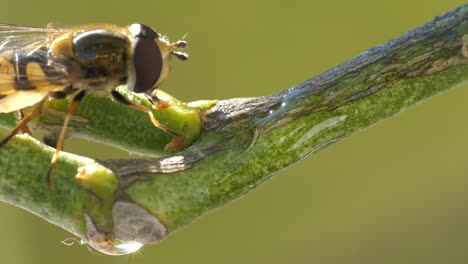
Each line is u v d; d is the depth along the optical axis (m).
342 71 0.10
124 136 0.10
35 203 0.09
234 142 0.09
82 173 0.09
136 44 0.10
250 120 0.10
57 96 0.10
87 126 0.10
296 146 0.09
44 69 0.10
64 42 0.10
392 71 0.10
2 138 0.09
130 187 0.09
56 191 0.09
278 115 0.10
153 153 0.10
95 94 0.10
